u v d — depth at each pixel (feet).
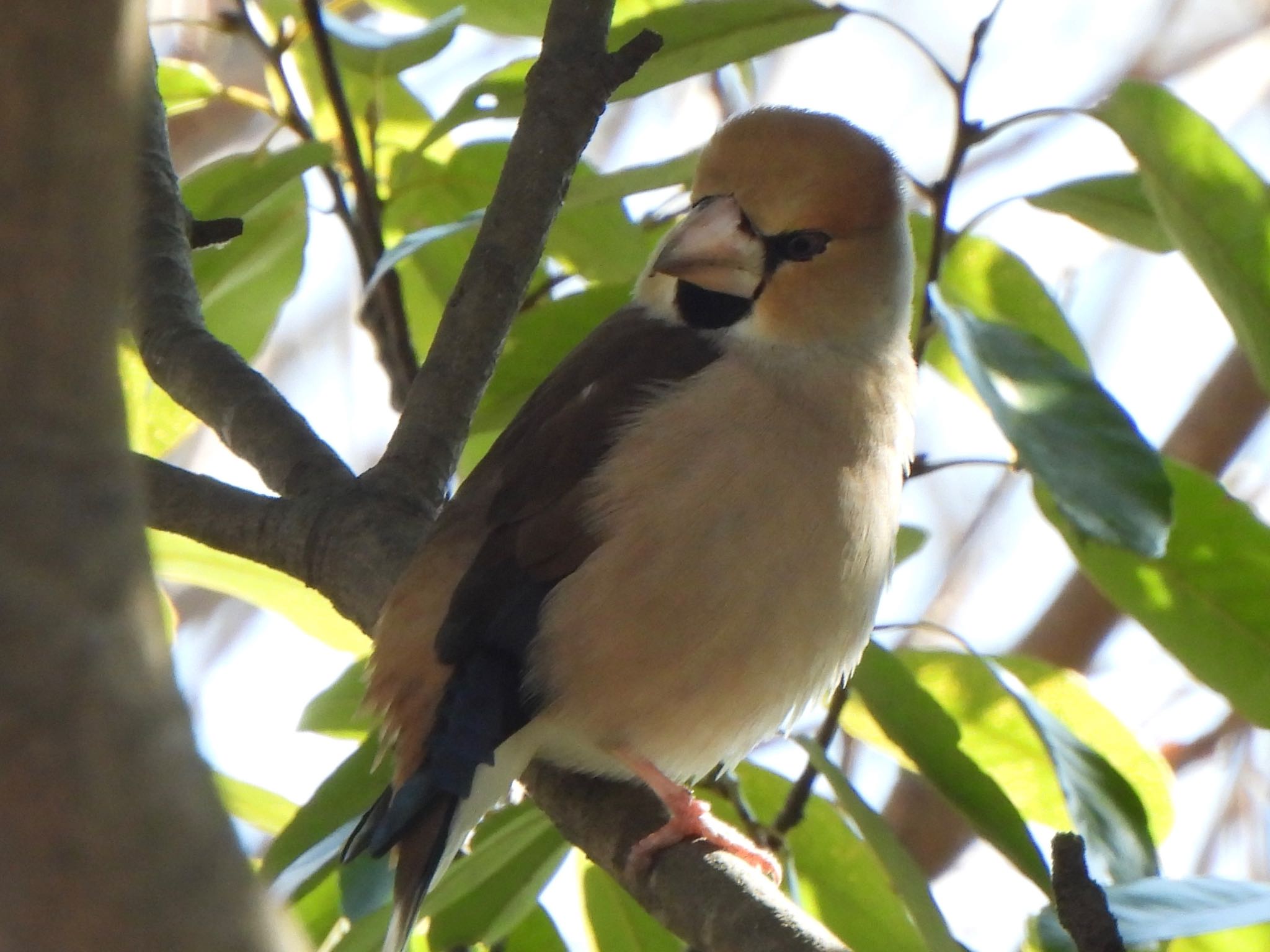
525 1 26.71
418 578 20.30
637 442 20.58
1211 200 21.77
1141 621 23.43
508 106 24.84
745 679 20.49
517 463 20.86
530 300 26.96
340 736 25.04
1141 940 15.90
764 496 20.45
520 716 19.56
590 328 24.62
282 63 26.81
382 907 20.71
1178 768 39.58
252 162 26.61
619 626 19.95
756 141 22.52
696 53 24.11
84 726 5.99
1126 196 24.39
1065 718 25.13
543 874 22.09
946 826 38.93
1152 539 19.72
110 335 6.22
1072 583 40.42
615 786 20.45
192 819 6.09
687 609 20.07
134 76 6.41
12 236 6.07
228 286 27.40
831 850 23.89
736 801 23.49
